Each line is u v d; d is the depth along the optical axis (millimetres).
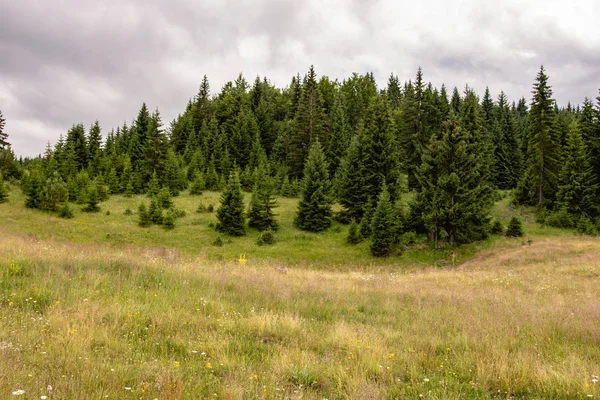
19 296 8398
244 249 35156
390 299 13062
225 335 7434
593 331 8656
